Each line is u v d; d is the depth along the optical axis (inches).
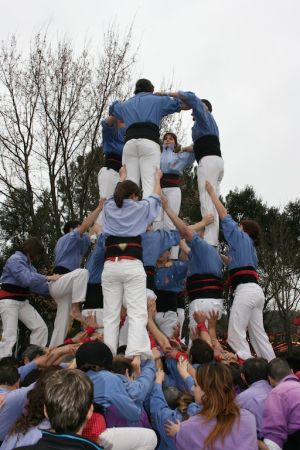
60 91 700.0
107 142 333.1
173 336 285.0
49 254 708.0
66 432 97.6
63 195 777.6
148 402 166.9
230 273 270.7
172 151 335.6
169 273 289.0
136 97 285.1
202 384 130.3
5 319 283.7
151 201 233.5
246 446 120.7
